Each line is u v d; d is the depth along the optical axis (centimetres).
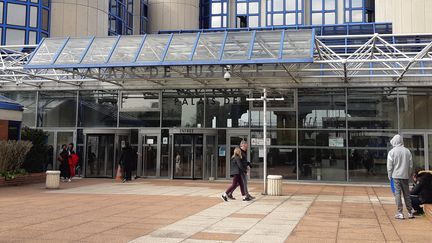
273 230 973
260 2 4581
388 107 2294
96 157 2514
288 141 2372
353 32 3750
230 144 2433
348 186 2162
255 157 2394
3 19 3328
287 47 1836
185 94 2509
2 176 1969
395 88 2294
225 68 1972
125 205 1361
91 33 3591
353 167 2292
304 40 1838
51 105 2647
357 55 2164
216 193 1733
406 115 2277
